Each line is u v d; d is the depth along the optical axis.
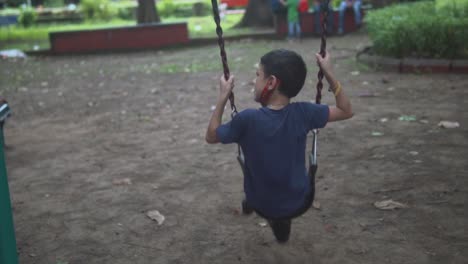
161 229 3.68
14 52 16.12
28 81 11.29
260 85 2.59
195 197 4.23
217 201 4.12
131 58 14.86
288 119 2.57
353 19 17.53
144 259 3.26
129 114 7.47
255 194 2.68
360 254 3.14
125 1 35.22
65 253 3.40
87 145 6.00
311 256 3.16
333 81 2.69
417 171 4.41
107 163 5.27
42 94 9.63
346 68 10.19
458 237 3.26
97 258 3.31
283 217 2.68
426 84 8.04
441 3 11.17
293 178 2.60
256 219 3.76
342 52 12.80
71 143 6.13
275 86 2.55
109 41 16.56
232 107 2.80
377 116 6.32
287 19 17.14
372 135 5.55
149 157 5.37
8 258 2.38
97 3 29.08
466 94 7.16
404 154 4.86
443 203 3.76
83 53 16.50
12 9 34.25
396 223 3.52
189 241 3.47
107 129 6.68
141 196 4.31
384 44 9.67
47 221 3.92
